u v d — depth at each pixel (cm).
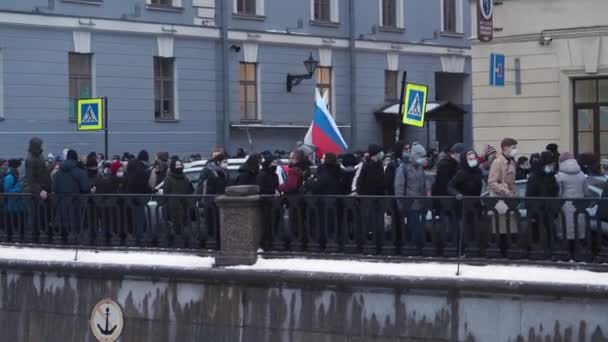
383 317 1360
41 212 1734
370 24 4034
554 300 1255
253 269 1450
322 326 1401
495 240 1354
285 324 1427
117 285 1559
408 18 4178
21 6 3084
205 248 1558
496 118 2480
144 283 1535
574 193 1462
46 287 1630
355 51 3981
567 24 2370
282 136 3781
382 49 4069
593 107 2381
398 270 1373
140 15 3356
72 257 1631
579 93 2403
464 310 1310
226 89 3584
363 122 4012
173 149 3450
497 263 1341
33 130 3119
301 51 3819
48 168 1983
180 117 3469
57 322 1617
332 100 3922
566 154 1505
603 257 1289
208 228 1551
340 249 1461
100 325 1574
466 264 1361
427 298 1333
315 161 2127
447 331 1320
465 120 4397
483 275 1315
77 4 3206
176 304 1509
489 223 1359
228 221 1488
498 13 2464
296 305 1420
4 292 1673
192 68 3503
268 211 1505
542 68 2414
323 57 3891
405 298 1346
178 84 3466
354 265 1413
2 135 3050
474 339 1303
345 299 1385
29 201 1747
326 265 1427
